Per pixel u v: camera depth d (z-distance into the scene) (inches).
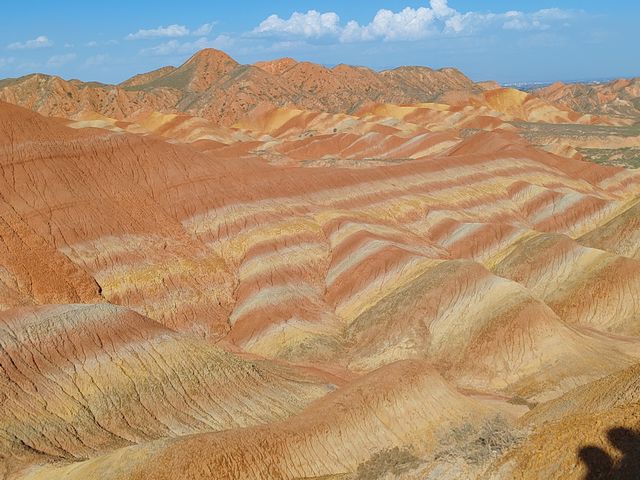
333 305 2368.4
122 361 1521.9
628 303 2176.4
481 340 1889.8
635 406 733.9
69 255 2268.7
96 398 1427.2
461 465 791.1
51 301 2091.5
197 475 1047.6
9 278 2064.5
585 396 971.3
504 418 1312.7
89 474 1072.2
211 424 1446.9
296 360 2015.3
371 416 1242.0
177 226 2628.0
